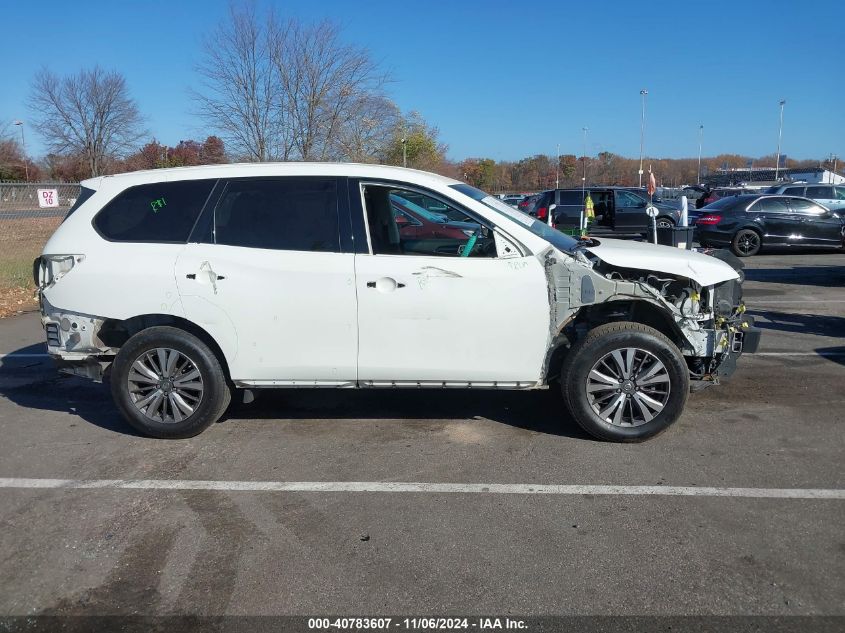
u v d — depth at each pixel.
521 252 4.68
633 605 3.05
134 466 4.59
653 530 3.67
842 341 7.80
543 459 4.62
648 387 4.79
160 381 4.95
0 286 12.48
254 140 20.09
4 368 7.17
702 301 4.92
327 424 5.36
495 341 4.72
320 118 20.30
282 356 4.80
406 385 4.85
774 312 9.45
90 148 33.84
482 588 3.19
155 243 4.87
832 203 20.91
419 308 4.68
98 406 5.90
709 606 3.03
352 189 4.81
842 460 4.54
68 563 3.45
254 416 5.56
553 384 5.60
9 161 40.16
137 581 3.29
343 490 4.21
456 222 4.82
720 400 5.74
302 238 4.78
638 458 4.61
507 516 3.85
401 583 3.24
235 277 4.75
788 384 6.17
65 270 4.89
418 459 4.66
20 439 5.12
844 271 13.55
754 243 16.45
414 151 35.16
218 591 3.20
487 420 5.39
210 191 4.89
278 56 19.67
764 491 4.10
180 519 3.87
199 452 4.82
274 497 4.12
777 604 3.04
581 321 5.07
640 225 20.03
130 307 4.82
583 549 3.50
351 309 4.71
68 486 4.30
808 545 3.50
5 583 3.29
